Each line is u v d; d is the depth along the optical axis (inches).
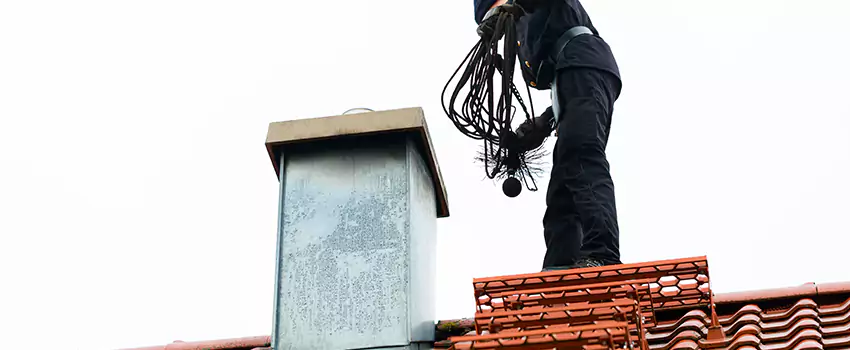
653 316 215.9
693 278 214.4
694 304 231.9
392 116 243.9
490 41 241.6
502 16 239.0
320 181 242.1
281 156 246.2
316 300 229.8
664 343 232.8
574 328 169.9
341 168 242.8
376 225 235.0
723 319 238.8
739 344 220.8
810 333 224.7
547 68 244.1
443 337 239.5
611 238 220.5
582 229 224.5
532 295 208.2
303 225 237.8
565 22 241.9
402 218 234.8
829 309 238.4
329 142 245.9
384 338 223.8
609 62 239.6
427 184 254.5
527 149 255.4
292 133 245.1
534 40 245.3
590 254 218.1
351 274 230.8
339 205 238.5
